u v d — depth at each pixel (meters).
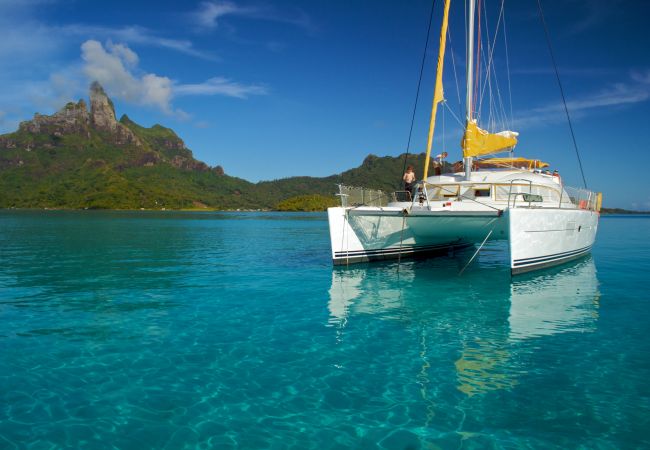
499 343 4.64
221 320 5.53
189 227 32.94
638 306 6.34
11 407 3.16
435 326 5.29
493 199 9.23
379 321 5.51
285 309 6.14
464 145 9.48
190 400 3.28
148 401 3.26
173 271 9.80
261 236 22.89
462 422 2.97
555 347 4.51
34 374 3.76
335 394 3.39
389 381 3.63
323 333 4.98
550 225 8.84
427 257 12.30
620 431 2.87
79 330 5.07
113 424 2.93
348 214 9.78
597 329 5.17
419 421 2.98
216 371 3.84
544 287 7.80
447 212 8.18
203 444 2.70
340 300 6.73
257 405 3.21
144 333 4.96
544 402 3.27
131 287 7.84
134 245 16.86
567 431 2.87
